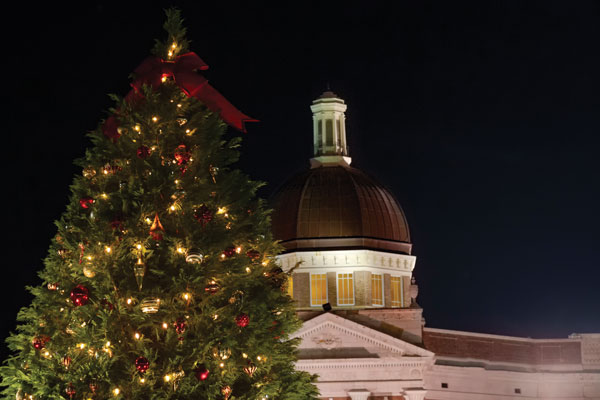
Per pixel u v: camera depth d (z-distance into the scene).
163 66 32.09
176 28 32.91
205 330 29.97
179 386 28.88
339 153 89.25
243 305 30.98
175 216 30.44
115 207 30.12
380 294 83.88
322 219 84.50
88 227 30.09
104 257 29.58
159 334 29.92
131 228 29.59
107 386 28.66
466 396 85.81
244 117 33.22
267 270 33.34
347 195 85.38
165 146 31.16
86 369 28.66
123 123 31.03
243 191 32.38
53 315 30.25
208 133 31.88
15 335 30.89
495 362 88.31
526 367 89.06
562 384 88.19
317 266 83.62
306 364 76.94
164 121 31.11
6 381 30.44
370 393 76.38
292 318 34.28
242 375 31.23
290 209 85.56
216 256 30.45
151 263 29.69
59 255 31.02
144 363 28.14
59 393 28.72
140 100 31.69
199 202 30.95
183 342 29.45
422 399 76.25
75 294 28.97
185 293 29.53
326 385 76.81
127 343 29.36
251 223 32.41
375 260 84.00
